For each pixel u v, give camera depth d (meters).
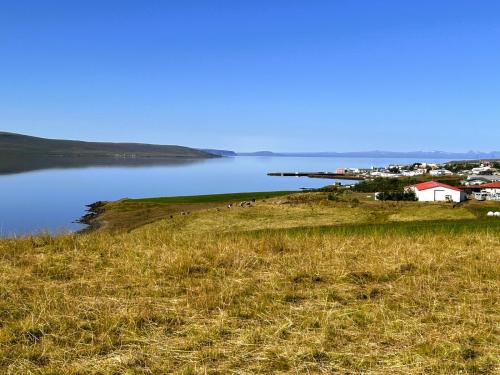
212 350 5.31
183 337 5.80
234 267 9.27
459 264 9.47
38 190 101.44
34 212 66.31
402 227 23.92
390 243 12.09
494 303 6.94
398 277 8.53
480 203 51.53
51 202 79.25
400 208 45.38
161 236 12.99
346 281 8.34
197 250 10.59
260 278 8.48
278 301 7.07
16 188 104.06
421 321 6.24
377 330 5.91
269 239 12.20
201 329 5.99
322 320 6.21
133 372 4.85
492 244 12.00
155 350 5.39
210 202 68.44
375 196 63.59
